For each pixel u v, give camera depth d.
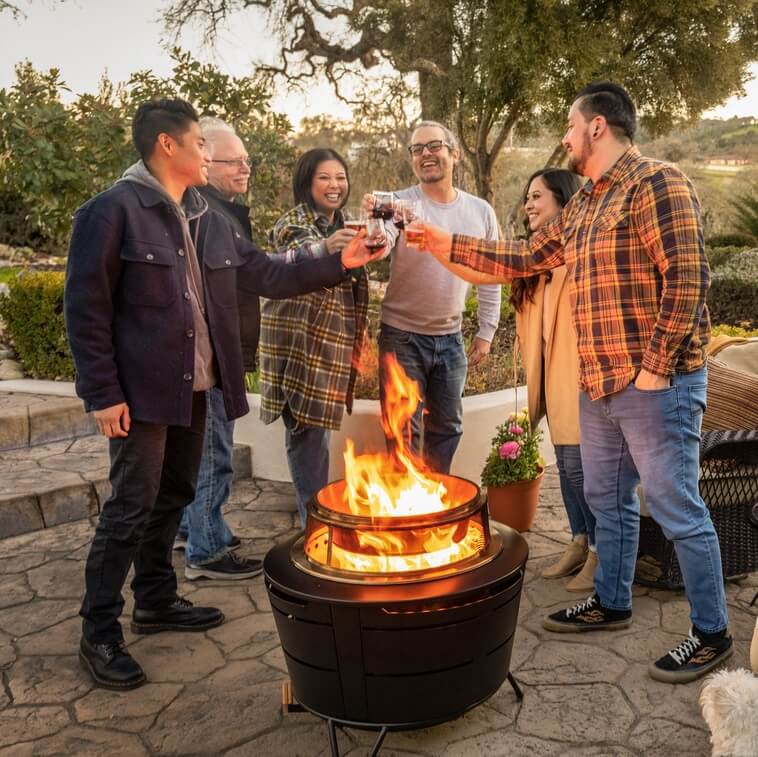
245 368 3.60
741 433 3.24
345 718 2.26
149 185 2.63
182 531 3.86
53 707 2.59
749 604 3.22
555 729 2.41
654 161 2.59
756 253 10.88
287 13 15.06
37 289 5.77
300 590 2.12
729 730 1.84
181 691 2.67
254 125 7.98
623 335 2.63
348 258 2.92
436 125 3.80
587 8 12.92
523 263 3.05
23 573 3.59
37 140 6.79
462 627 2.16
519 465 3.95
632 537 2.96
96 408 2.54
